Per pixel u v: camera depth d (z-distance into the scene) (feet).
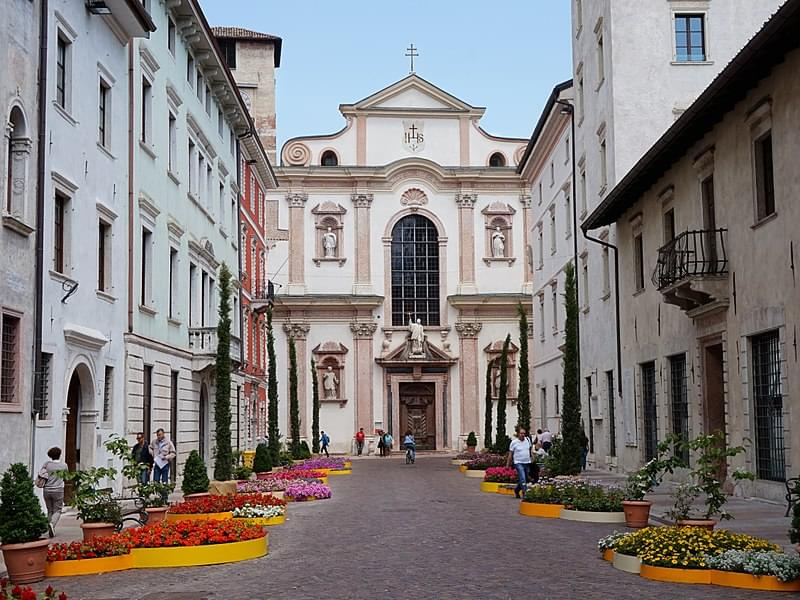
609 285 118.42
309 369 214.69
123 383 90.48
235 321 153.69
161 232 104.63
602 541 50.67
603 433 123.13
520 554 51.72
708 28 110.42
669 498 79.71
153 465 88.02
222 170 143.54
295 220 217.56
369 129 221.25
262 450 132.67
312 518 74.90
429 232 221.05
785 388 66.18
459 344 217.56
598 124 120.47
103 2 83.10
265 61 222.48
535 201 185.37
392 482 122.42
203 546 50.31
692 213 84.43
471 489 107.24
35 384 68.74
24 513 46.62
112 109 88.74
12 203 67.62
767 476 71.61
